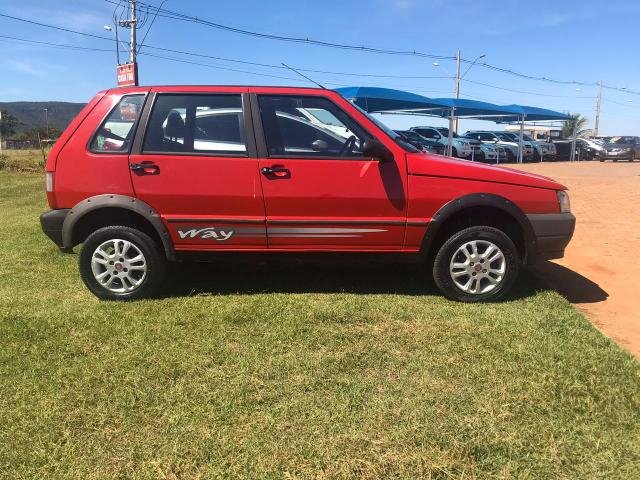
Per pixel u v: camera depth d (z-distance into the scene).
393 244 4.81
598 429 2.98
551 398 3.26
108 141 4.78
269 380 3.47
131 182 4.73
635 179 16.50
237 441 2.87
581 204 10.80
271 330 4.21
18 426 2.99
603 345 3.99
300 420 3.04
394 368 3.63
